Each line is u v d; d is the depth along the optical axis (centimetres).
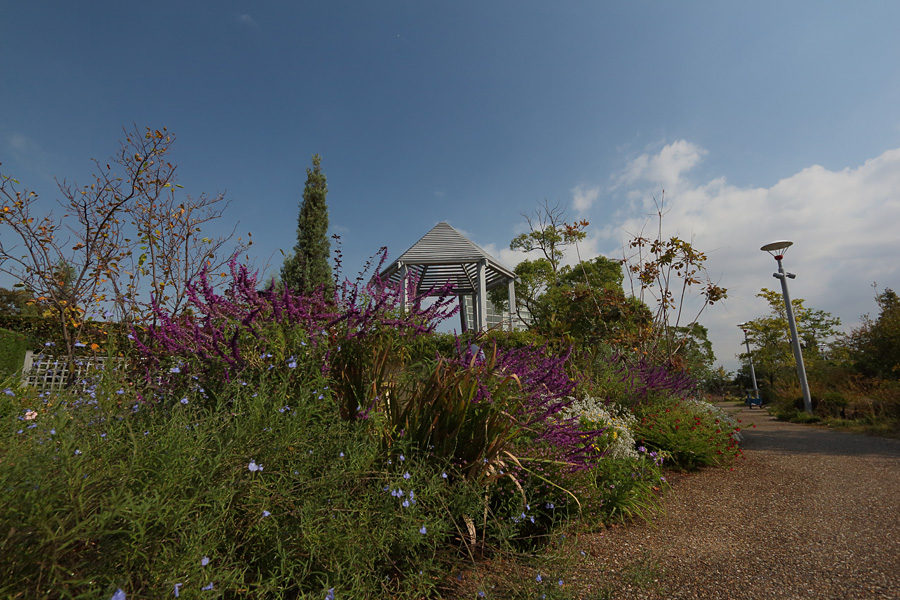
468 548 210
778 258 1489
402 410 276
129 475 133
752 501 383
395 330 296
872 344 1488
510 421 269
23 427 165
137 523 115
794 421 1228
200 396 222
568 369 579
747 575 235
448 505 217
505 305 2336
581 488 304
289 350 252
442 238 1265
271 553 159
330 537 160
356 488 197
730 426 674
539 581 194
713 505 370
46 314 458
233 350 232
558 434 289
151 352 244
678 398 675
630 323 991
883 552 266
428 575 190
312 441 205
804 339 2392
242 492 160
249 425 179
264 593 140
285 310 267
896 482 453
